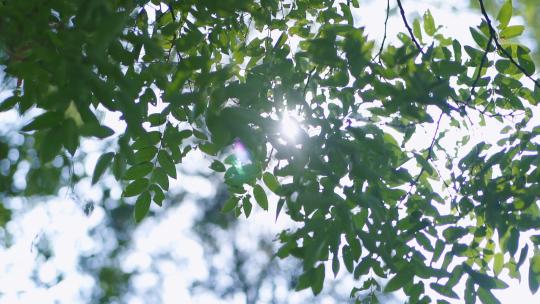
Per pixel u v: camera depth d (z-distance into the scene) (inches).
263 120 129.4
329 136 167.9
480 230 193.3
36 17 138.6
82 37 124.3
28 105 148.1
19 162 361.7
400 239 181.3
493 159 188.4
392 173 180.4
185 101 132.3
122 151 136.3
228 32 213.5
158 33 175.6
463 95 199.3
